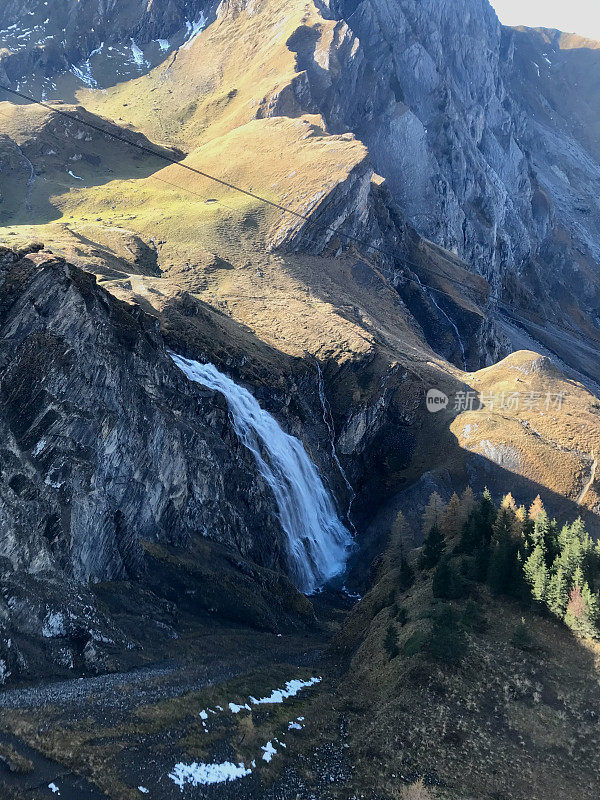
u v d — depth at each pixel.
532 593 71.38
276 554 113.06
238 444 114.69
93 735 47.22
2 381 69.19
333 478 154.50
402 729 57.50
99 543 73.19
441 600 74.44
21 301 74.38
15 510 61.41
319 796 49.94
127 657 62.31
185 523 91.94
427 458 158.00
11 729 44.75
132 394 86.81
